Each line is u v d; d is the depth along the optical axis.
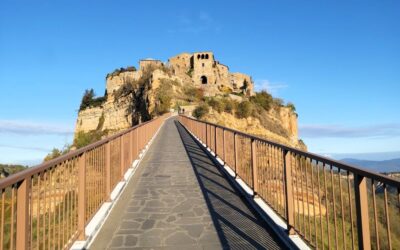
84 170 4.94
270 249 4.77
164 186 8.73
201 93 85.62
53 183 4.03
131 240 5.11
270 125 73.12
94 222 5.54
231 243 5.00
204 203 7.13
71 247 4.51
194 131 23.48
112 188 7.47
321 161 4.07
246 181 8.13
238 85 126.88
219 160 12.02
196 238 5.20
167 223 5.90
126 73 103.31
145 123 16.38
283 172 5.47
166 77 83.94
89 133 96.75
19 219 3.00
